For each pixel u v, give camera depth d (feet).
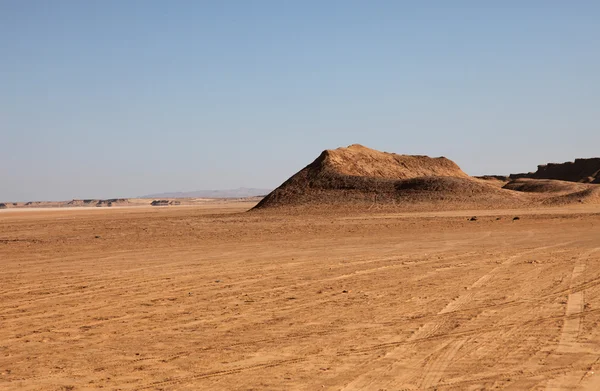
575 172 557.74
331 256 89.30
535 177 597.93
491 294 54.85
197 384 31.01
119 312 49.83
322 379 31.40
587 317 44.73
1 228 189.57
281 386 30.42
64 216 312.50
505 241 109.50
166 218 238.68
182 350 37.63
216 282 65.21
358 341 38.99
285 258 87.86
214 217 240.73
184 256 93.35
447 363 33.86
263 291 58.80
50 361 35.78
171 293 58.65
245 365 34.17
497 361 34.04
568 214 190.39
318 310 49.03
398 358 34.94
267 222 188.44
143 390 30.27
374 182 293.23
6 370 34.14
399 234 131.64
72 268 80.79
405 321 44.45
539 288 57.52
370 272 70.95
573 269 69.92
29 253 103.60
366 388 29.84
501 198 268.21
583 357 34.55
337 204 272.10
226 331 42.42
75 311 50.62
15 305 53.93
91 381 31.89
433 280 63.77
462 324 43.19
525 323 43.16
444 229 143.84
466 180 290.76
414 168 350.02
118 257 93.97
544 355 35.04
